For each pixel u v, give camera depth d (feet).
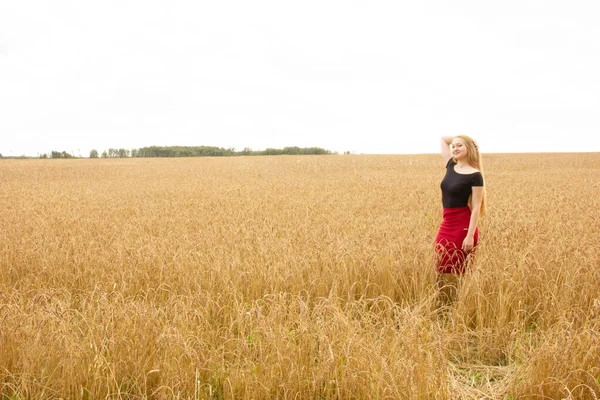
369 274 18.16
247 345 12.62
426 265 18.61
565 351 11.47
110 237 26.89
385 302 16.02
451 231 18.25
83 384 11.32
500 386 12.37
